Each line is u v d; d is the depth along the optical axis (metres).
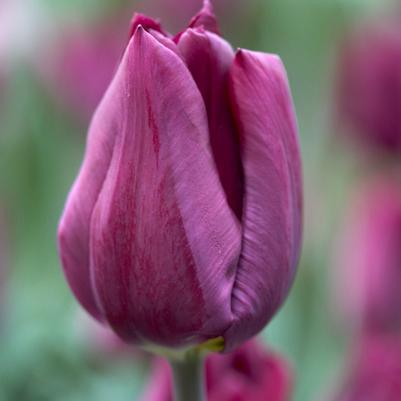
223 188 0.45
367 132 0.79
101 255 0.45
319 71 0.90
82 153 0.89
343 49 0.84
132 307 0.45
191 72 0.45
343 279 0.72
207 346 0.46
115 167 0.45
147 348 0.47
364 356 0.58
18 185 0.89
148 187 0.45
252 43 0.91
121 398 0.74
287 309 0.77
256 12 0.91
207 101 0.45
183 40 0.45
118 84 0.45
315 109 0.89
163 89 0.44
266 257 0.45
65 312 0.83
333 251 0.79
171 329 0.45
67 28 0.88
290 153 0.46
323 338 0.76
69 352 0.78
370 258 0.66
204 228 0.45
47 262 0.89
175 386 0.47
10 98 0.89
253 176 0.45
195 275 0.45
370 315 0.66
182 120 0.44
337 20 0.92
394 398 0.56
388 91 0.77
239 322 0.45
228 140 0.45
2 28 0.91
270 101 0.45
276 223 0.45
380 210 0.66
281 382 0.52
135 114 0.44
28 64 0.90
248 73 0.45
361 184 0.81
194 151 0.44
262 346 0.53
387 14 0.86
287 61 0.91
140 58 0.44
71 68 0.84
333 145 0.85
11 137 0.89
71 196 0.46
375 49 0.78
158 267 0.45
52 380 0.77
